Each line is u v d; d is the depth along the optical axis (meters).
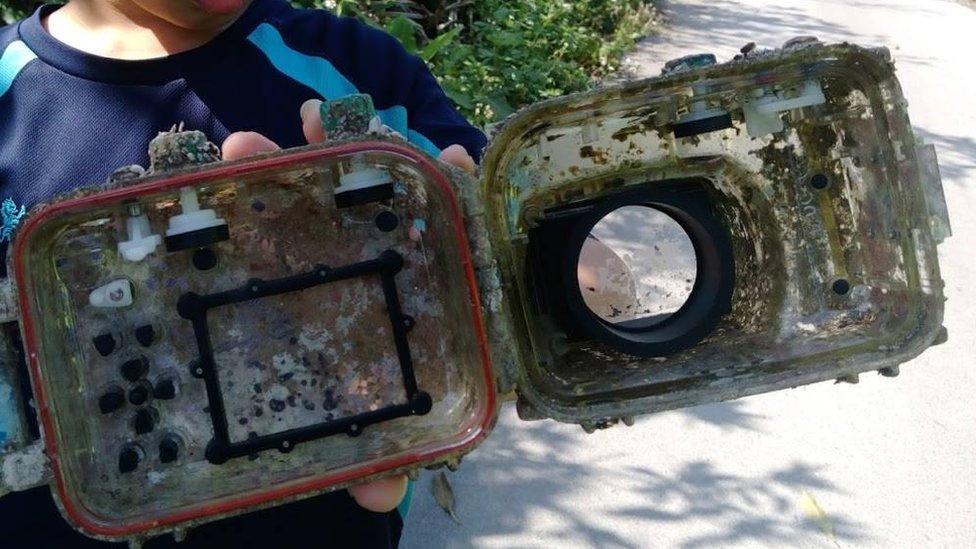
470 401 0.96
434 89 1.30
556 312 1.08
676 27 6.68
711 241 1.10
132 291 0.96
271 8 1.18
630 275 1.17
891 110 1.02
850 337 1.08
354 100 0.91
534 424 2.49
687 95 1.01
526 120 0.96
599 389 1.01
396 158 0.89
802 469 2.35
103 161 1.05
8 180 1.05
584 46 5.42
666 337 1.08
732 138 1.12
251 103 1.10
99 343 0.96
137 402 0.96
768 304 1.16
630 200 1.08
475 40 4.75
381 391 0.99
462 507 2.19
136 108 1.06
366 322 0.99
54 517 1.08
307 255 0.98
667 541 2.12
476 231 0.91
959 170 4.16
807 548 2.12
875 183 1.07
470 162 0.99
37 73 1.07
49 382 0.87
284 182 0.95
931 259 1.02
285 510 1.12
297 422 0.98
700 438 2.45
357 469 0.90
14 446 0.90
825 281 1.13
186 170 0.85
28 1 2.57
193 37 1.10
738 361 1.08
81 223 0.91
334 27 1.21
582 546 2.10
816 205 1.14
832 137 1.11
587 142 1.07
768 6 7.53
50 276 0.91
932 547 2.13
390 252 0.99
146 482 0.95
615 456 2.38
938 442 2.43
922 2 8.02
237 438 0.97
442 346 1.00
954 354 2.79
